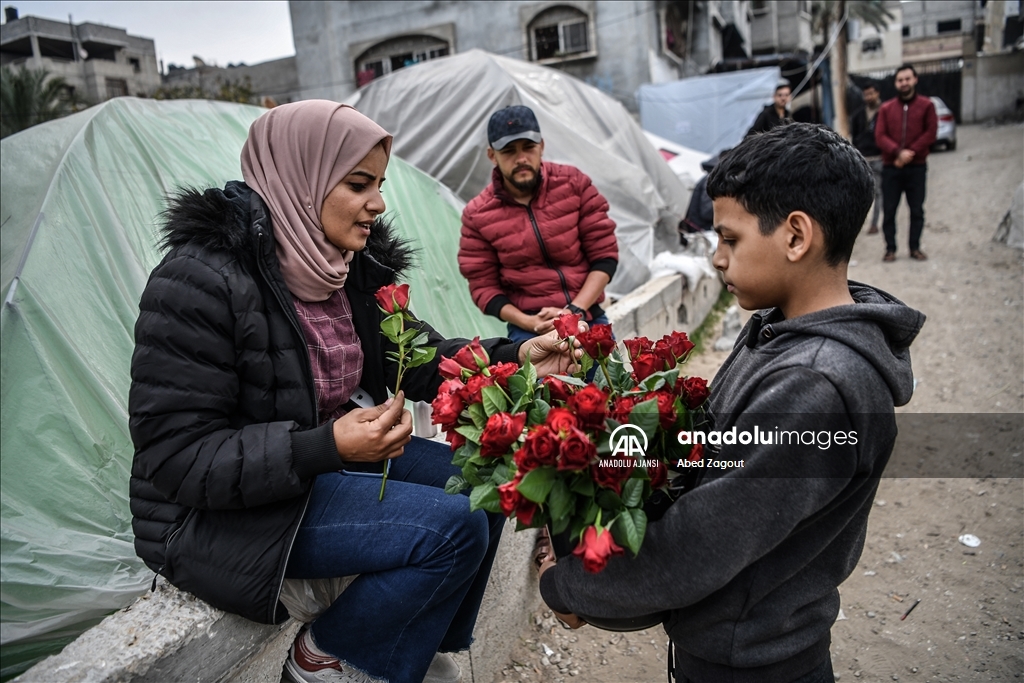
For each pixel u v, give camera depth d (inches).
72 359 99.6
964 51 1026.7
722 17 840.9
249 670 64.6
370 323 73.9
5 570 87.7
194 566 60.1
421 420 109.4
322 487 64.9
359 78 715.4
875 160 365.4
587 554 42.1
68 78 847.1
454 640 72.1
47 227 106.1
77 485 94.9
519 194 119.1
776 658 48.9
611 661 98.8
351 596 62.6
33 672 54.9
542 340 76.6
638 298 185.0
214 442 57.0
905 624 103.9
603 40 629.0
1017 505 128.4
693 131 537.3
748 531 43.7
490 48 663.8
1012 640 98.3
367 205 66.3
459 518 62.1
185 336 57.1
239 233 60.1
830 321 45.2
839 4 626.8
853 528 49.7
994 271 267.1
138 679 56.0
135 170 126.3
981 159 576.4
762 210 46.4
